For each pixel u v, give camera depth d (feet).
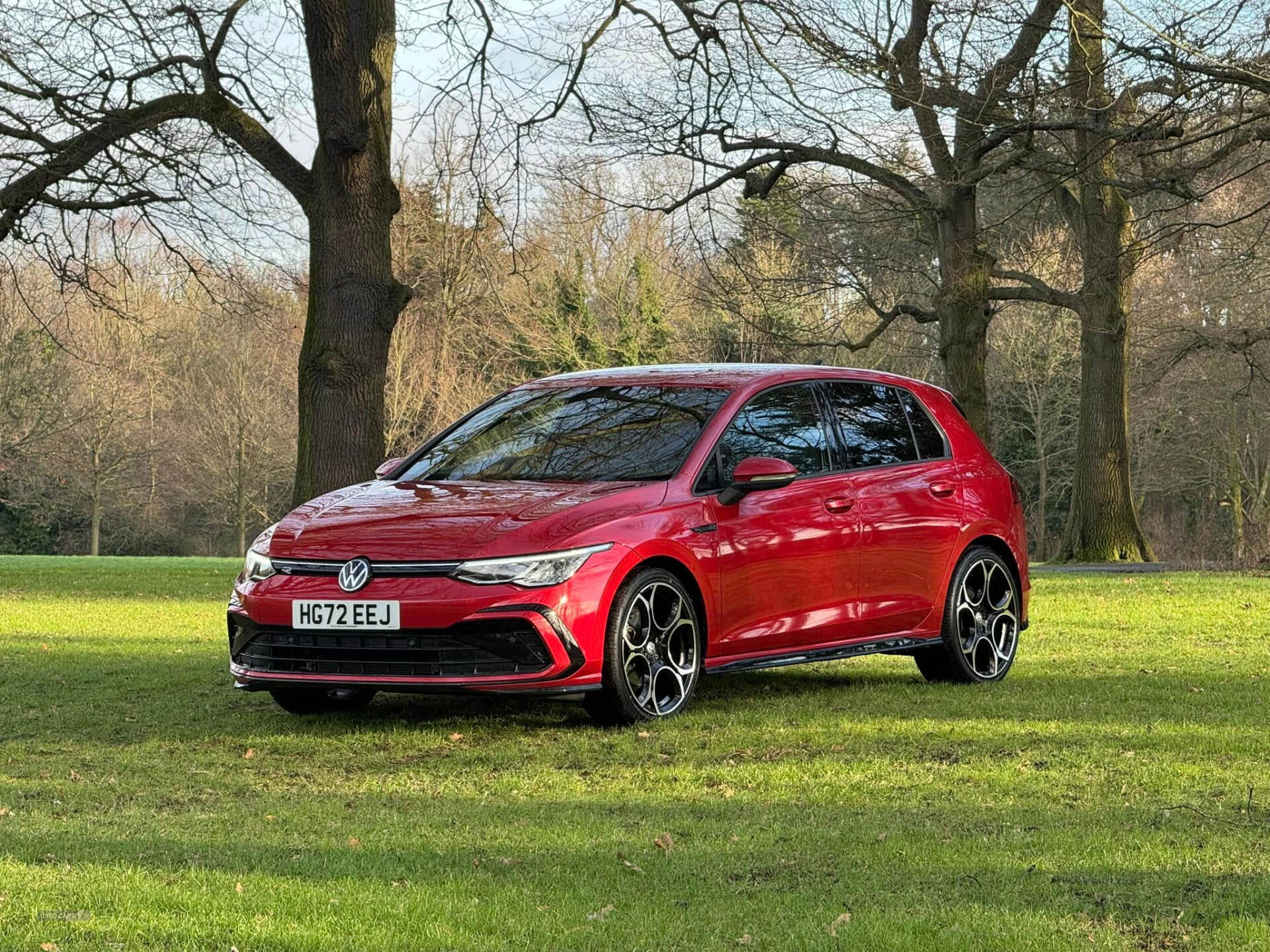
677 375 26.58
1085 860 13.78
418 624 21.21
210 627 43.11
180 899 12.17
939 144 70.64
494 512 22.27
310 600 21.84
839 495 25.75
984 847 14.43
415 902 12.23
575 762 19.94
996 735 21.53
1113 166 67.00
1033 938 11.16
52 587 61.62
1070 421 157.38
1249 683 27.37
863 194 72.79
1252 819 15.66
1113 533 92.84
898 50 63.10
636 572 22.43
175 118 60.08
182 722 24.21
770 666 24.57
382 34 54.19
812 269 82.33
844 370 27.76
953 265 74.49
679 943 11.18
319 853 14.38
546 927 11.57
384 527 22.38
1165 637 36.81
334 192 54.34
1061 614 44.32
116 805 17.49
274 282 85.30
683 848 14.60
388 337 55.06
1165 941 11.21
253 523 173.17
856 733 21.77
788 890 12.88
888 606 26.43
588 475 24.06
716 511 23.70
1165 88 50.01
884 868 13.62
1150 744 20.65
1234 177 56.65
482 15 61.31
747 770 19.08
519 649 21.15
